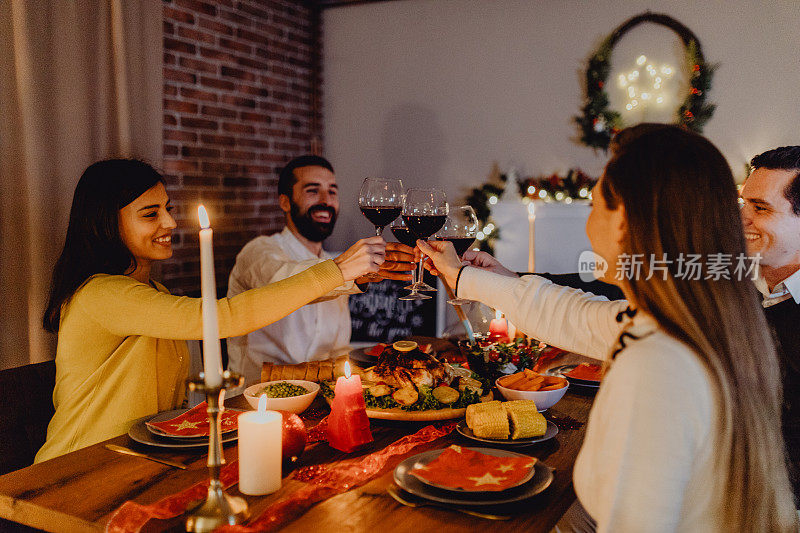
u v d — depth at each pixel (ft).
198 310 4.67
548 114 12.59
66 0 8.16
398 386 4.72
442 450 3.88
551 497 3.41
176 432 4.21
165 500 3.33
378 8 13.52
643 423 2.58
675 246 2.78
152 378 5.19
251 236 11.85
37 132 7.82
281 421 3.56
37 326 7.86
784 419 4.63
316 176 8.89
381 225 5.31
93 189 5.20
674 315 2.77
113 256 5.30
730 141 11.61
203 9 10.53
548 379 4.94
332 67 13.96
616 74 12.17
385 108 13.65
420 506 3.31
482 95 12.98
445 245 4.76
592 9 12.18
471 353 5.35
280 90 12.62
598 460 2.72
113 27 8.75
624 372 2.70
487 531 3.05
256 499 3.42
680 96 11.83
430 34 13.24
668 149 2.85
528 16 12.59
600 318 3.96
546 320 4.20
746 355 2.80
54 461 3.93
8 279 7.70
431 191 4.80
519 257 12.55
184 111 10.27
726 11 11.44
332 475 3.69
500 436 4.17
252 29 11.74
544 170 12.69
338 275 4.64
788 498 3.09
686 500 2.79
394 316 11.94
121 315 4.82
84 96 8.40
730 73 11.51
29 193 7.79
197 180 10.57
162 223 5.45
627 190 2.89
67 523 3.23
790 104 11.23
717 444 2.71
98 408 5.06
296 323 8.35
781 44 11.19
